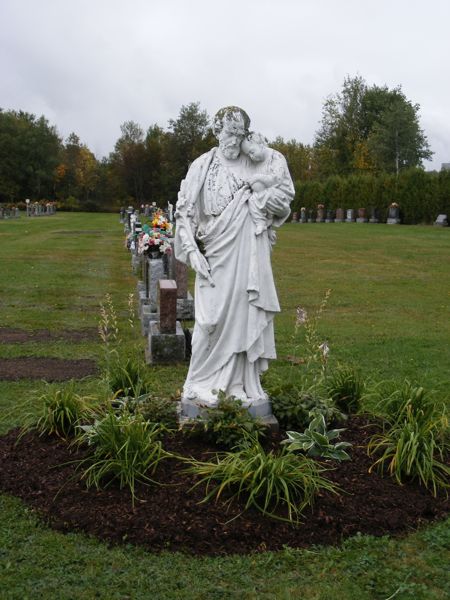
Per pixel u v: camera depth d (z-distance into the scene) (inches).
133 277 818.8
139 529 184.7
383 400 267.3
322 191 2229.3
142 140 4094.5
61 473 215.3
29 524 192.4
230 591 163.3
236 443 222.8
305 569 173.3
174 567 172.4
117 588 164.4
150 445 215.6
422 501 204.8
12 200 3580.2
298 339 466.6
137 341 456.4
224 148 240.2
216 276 233.9
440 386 345.4
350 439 246.1
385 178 1967.3
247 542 182.2
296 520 189.3
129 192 3710.6
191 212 238.8
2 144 3496.6
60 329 498.3
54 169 3690.9
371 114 2935.5
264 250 235.1
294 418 245.9
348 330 501.7
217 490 199.0
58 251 1143.6
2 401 309.0
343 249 1168.8
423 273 860.0
